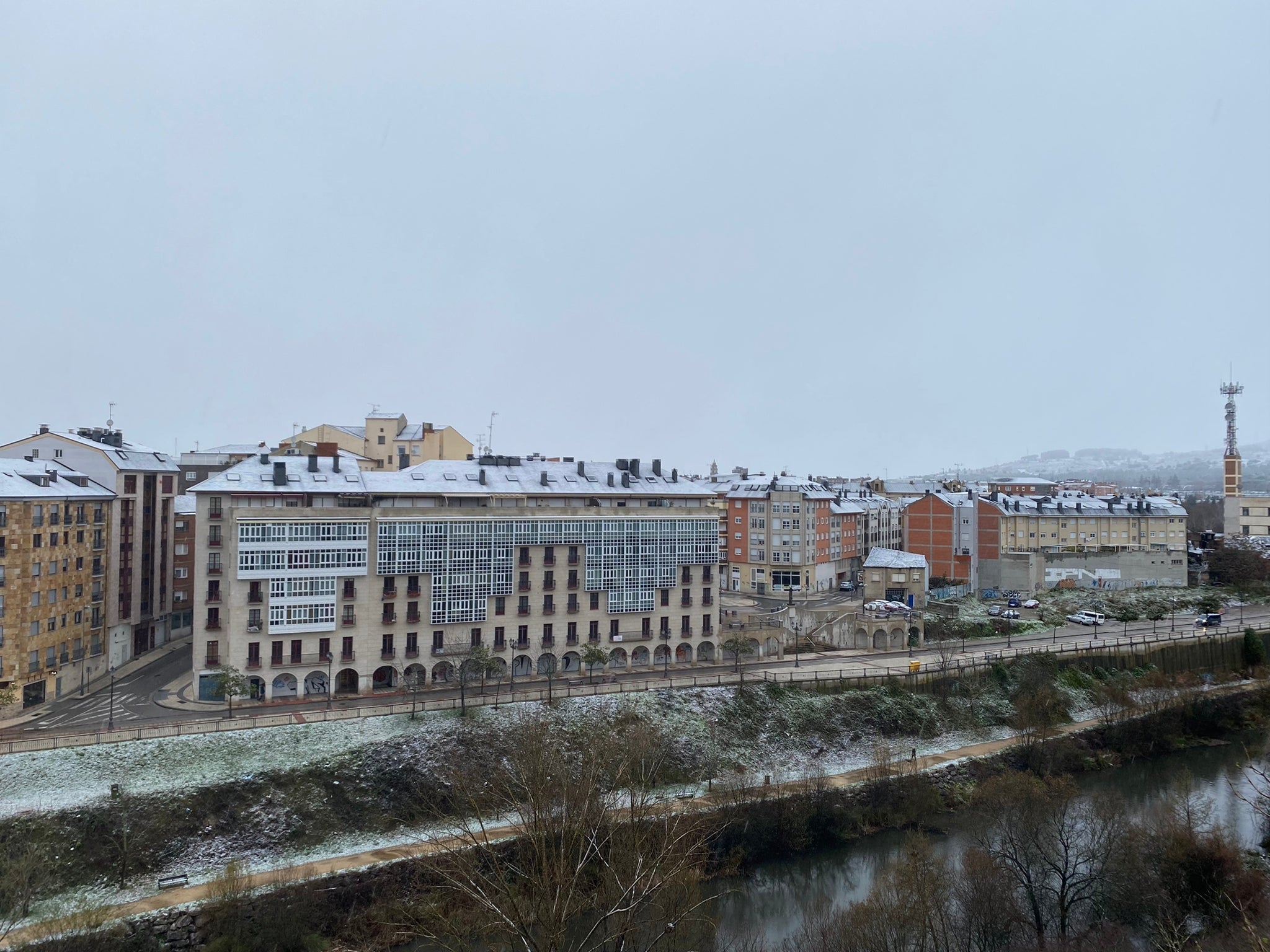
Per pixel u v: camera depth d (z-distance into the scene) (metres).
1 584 89.50
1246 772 104.25
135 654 117.44
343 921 66.94
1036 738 105.56
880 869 81.44
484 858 69.94
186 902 64.19
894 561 159.75
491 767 86.31
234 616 93.75
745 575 184.75
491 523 106.44
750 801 83.81
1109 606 168.38
